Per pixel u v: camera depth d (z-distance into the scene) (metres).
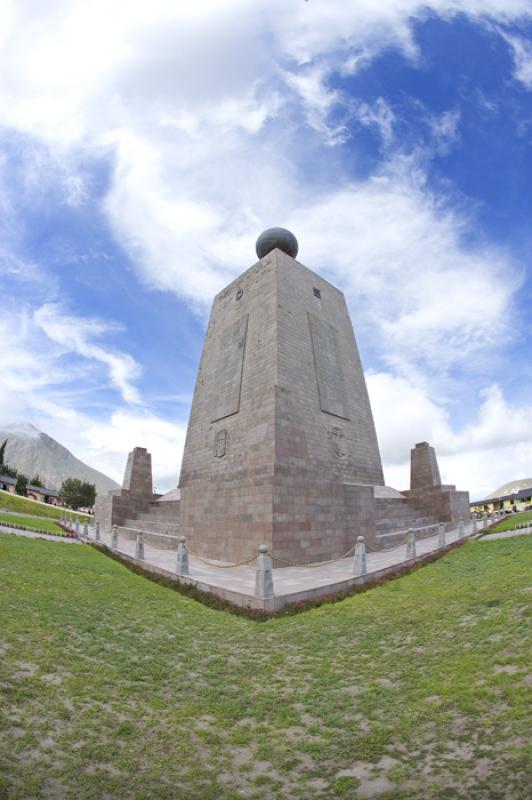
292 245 28.88
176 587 15.15
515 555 15.49
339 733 6.25
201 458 26.70
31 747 5.26
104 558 20.34
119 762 5.31
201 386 29.11
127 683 7.48
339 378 26.92
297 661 9.05
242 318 26.77
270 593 12.70
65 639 8.91
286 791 5.01
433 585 13.83
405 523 27.83
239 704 7.17
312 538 19.80
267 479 19.12
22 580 12.73
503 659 7.48
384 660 8.70
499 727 5.65
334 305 29.52
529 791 4.38
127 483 38.38
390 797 4.72
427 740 5.73
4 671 6.94
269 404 22.11
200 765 5.50
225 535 21.17
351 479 25.77
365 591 14.41
